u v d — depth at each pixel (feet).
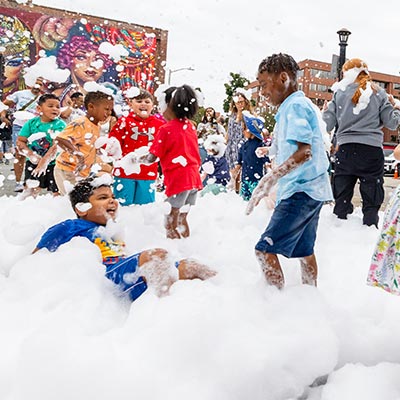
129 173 12.19
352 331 6.12
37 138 14.38
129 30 46.98
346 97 13.92
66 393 4.47
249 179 17.38
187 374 4.83
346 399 4.90
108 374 4.60
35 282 6.62
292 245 6.93
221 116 20.80
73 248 7.30
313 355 5.31
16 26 43.24
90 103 12.45
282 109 7.22
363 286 7.76
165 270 6.54
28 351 4.74
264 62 7.35
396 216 6.46
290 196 6.98
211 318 5.37
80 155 12.21
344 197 14.55
